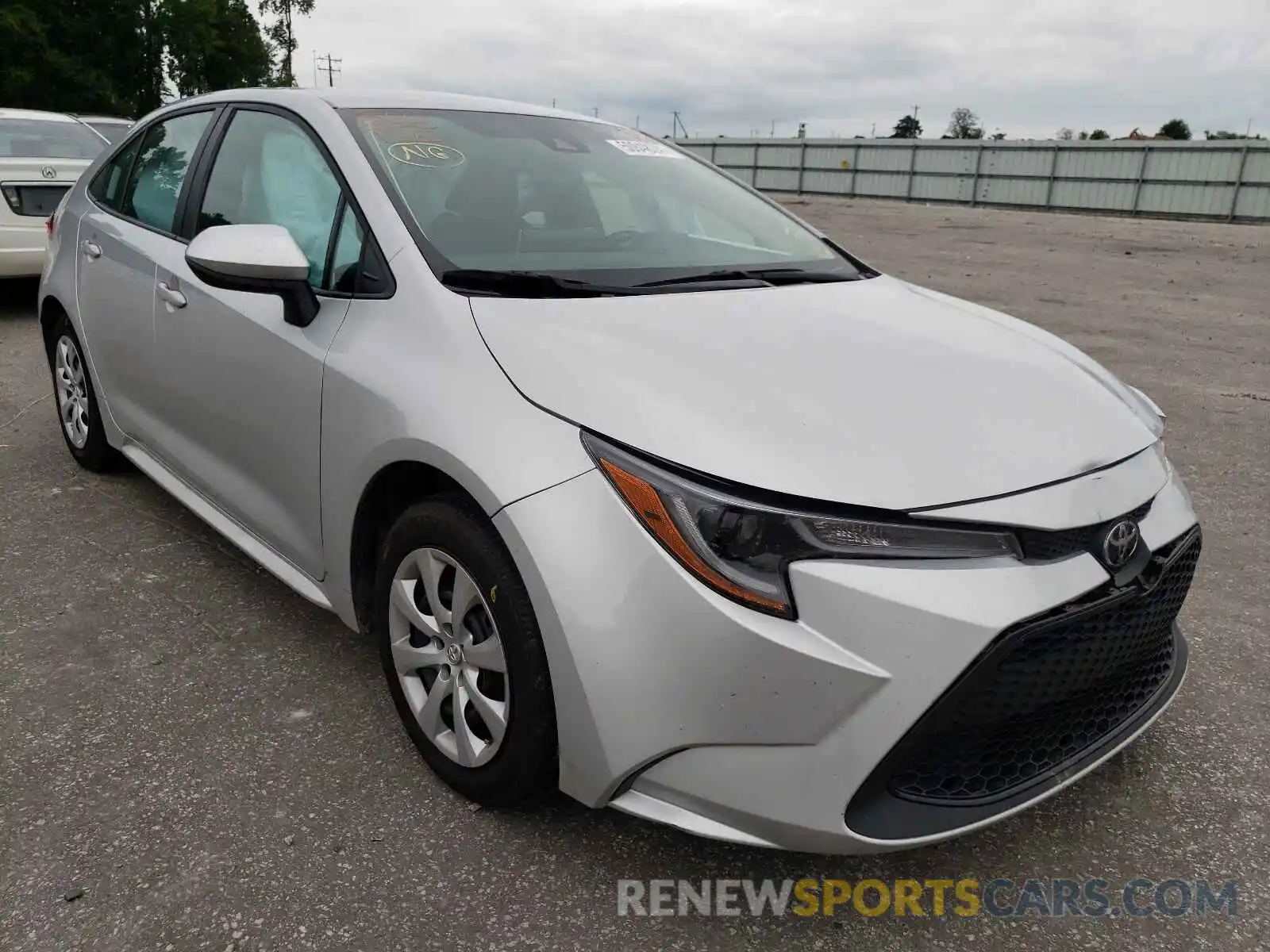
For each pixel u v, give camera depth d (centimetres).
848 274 296
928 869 209
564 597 179
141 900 189
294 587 263
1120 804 232
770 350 211
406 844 207
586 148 311
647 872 203
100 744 236
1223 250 1686
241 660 277
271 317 256
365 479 223
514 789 203
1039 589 175
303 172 270
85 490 396
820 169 3794
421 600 222
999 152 3297
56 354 416
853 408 191
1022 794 188
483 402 198
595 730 180
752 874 204
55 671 267
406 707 230
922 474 178
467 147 280
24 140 755
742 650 168
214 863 199
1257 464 490
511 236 253
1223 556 378
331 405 232
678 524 173
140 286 324
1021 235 1939
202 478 304
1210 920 197
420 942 183
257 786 224
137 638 286
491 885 197
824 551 169
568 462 184
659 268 260
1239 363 721
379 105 287
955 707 170
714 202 319
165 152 348
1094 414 213
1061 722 191
